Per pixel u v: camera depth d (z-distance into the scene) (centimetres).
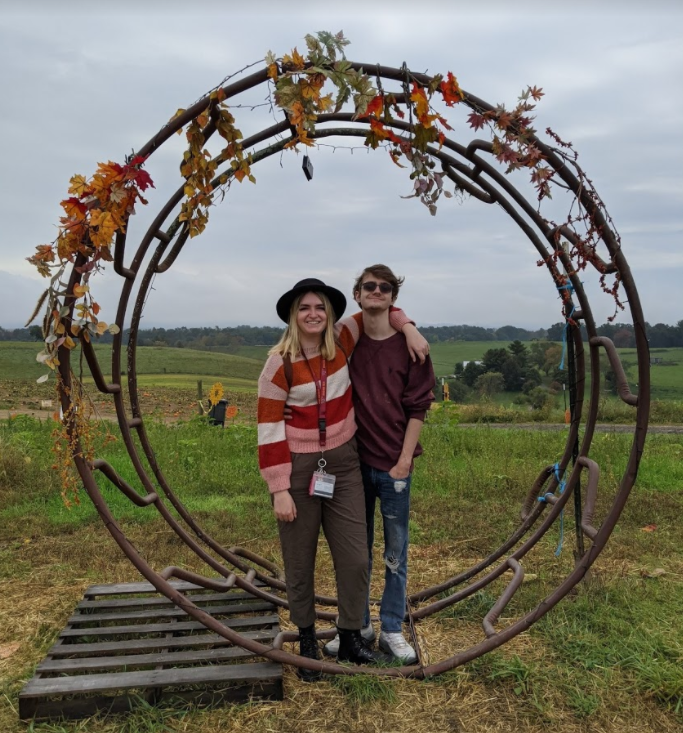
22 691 251
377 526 508
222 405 1088
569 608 345
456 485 625
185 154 267
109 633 304
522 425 1406
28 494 579
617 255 261
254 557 405
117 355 315
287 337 278
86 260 242
